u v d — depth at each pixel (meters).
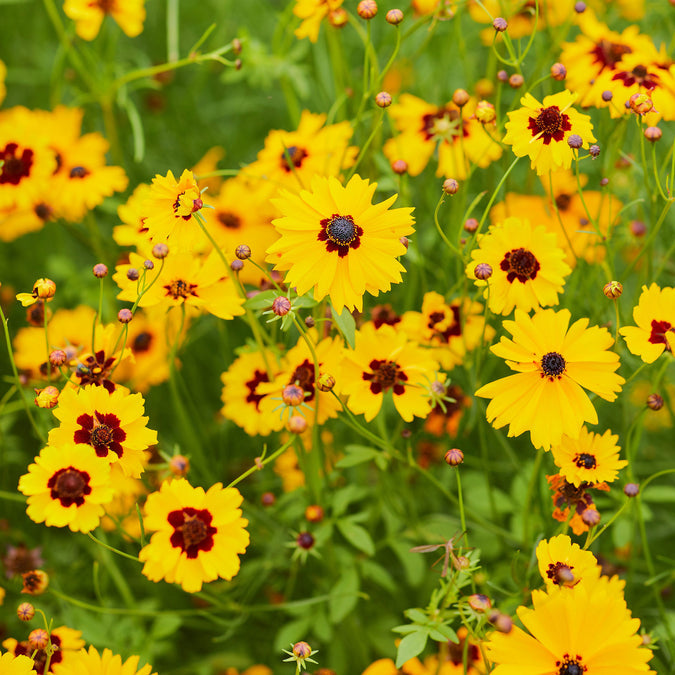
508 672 0.60
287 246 0.62
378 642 0.72
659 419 0.76
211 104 0.94
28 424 0.79
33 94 0.94
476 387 0.68
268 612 0.74
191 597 0.75
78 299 0.85
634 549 0.71
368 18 0.68
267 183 0.73
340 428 0.75
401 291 0.75
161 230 0.64
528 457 0.75
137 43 0.97
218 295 0.66
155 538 0.62
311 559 0.74
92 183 0.76
